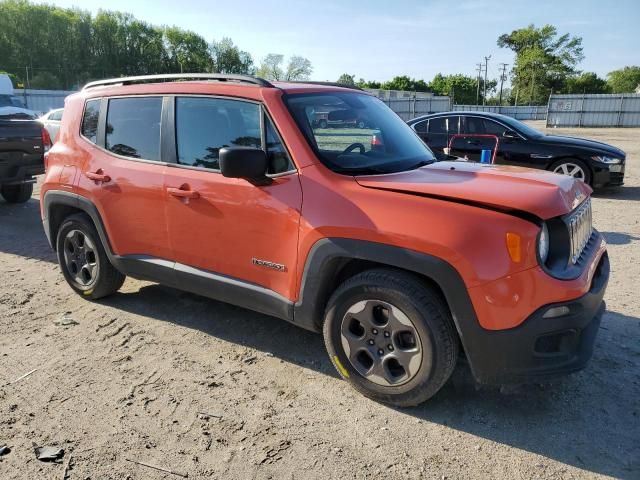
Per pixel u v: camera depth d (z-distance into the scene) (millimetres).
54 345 3887
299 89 3598
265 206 3285
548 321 2648
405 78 104375
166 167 3818
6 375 3463
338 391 3283
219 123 3588
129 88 4148
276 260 3303
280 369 3553
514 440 2812
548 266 2740
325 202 3072
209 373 3498
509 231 2648
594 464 2627
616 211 8547
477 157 10055
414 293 2832
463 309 2709
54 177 4520
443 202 2818
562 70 95875
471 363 2799
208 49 101188
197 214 3615
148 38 97000
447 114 10547
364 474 2568
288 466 2623
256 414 3047
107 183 4113
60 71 90062
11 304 4652
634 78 107812
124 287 5043
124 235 4109
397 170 3383
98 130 4301
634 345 3812
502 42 101250
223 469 2604
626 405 3105
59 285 5152
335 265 3123
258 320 4309
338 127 3523
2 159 7707
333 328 3184
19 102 20969
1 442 2793
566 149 9508
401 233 2799
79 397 3211
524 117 58688
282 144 3289
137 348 3844
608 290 4918
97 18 92562
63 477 2539
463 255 2666
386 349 3025
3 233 7203
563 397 3191
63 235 4645
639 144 21906
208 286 3699
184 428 2918
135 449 2746
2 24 85875
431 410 3076
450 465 2629
